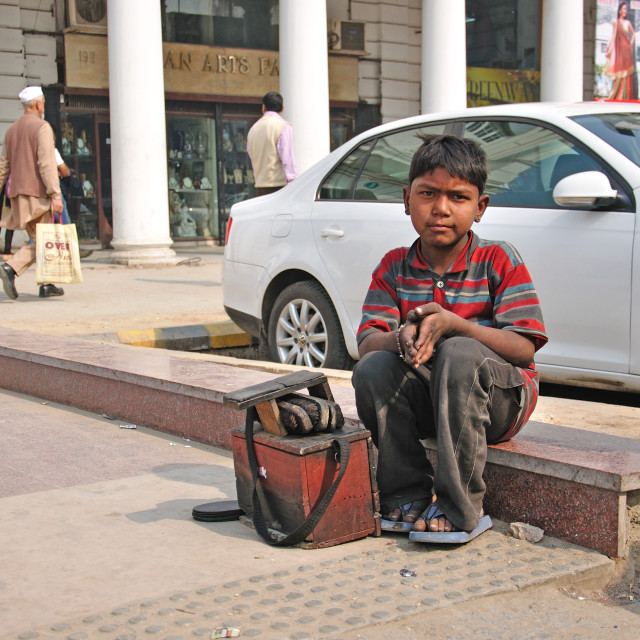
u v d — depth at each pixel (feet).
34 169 27.84
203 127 58.23
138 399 15.19
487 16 67.10
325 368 17.58
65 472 12.33
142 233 42.52
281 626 7.54
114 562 8.96
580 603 8.23
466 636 7.49
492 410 9.31
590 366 14.20
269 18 59.57
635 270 13.62
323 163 18.66
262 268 19.24
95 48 53.06
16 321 23.99
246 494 10.10
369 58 63.21
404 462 9.71
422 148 9.29
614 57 69.26
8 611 7.84
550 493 9.48
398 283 9.87
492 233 15.19
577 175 13.80
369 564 8.91
